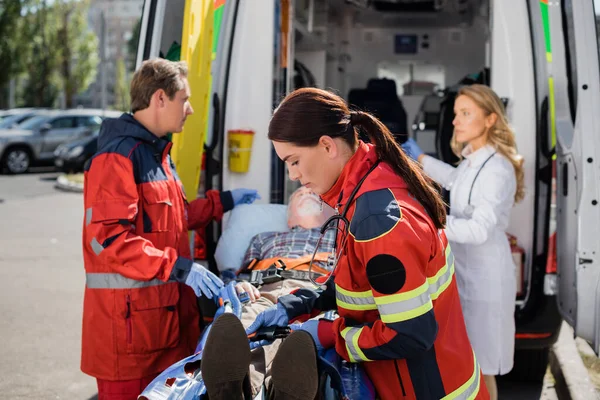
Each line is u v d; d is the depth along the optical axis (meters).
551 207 3.71
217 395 1.91
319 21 7.16
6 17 29.62
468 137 3.38
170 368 2.12
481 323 3.26
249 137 3.92
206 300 3.55
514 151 3.38
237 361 1.89
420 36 8.86
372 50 8.95
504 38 3.69
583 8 3.18
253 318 2.69
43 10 32.41
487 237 3.19
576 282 3.25
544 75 3.67
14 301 5.88
